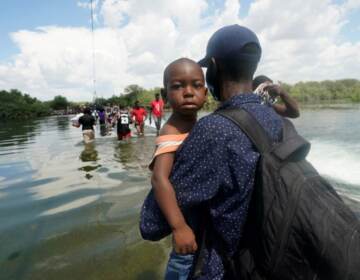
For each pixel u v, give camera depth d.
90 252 3.51
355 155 7.11
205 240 1.43
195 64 1.56
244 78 1.42
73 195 5.64
